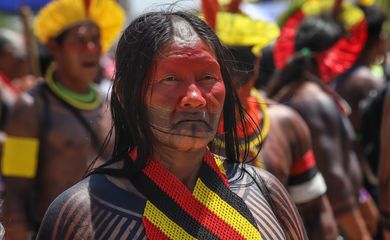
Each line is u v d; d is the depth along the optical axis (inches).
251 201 176.6
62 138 333.4
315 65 358.0
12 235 325.4
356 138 393.1
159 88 163.9
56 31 353.1
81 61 349.7
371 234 392.2
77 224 166.1
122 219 164.7
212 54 169.3
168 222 165.0
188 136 162.9
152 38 165.8
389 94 327.3
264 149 276.5
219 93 166.1
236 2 299.4
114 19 390.9
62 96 339.6
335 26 374.9
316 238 293.6
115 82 172.2
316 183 293.3
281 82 344.5
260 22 283.3
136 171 169.0
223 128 182.2
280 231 177.2
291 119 289.3
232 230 168.4
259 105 281.9
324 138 329.7
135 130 167.6
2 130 495.8
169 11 173.8
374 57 472.4
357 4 475.5
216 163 175.8
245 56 271.1
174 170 169.6
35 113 334.0
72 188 172.6
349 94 456.8
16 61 566.9
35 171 333.4
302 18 428.8
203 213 167.9
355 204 331.3
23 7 489.4
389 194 327.3
